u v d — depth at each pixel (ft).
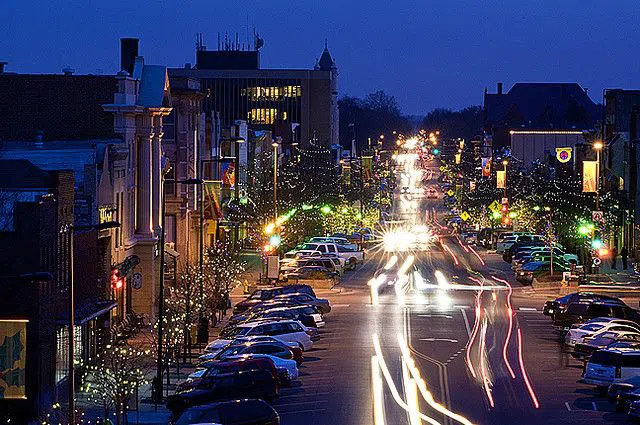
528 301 364.58
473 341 280.92
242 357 218.59
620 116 534.37
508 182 628.69
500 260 520.42
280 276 405.39
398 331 297.53
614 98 536.42
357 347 271.28
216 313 332.80
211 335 299.38
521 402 207.62
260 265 458.91
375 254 561.02
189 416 173.37
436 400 209.36
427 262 512.22
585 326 265.13
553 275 399.03
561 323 295.07
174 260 347.56
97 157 287.28
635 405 188.55
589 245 453.99
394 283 421.18
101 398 206.18
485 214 654.12
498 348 270.05
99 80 319.06
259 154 555.69
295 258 449.06
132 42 351.46
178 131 393.50
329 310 328.08
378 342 279.08
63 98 317.83
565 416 195.00
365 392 216.74
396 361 252.01
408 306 351.05
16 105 318.45
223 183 452.76
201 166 386.52
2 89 318.65
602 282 399.44
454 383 226.58
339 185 637.71
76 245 237.25
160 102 326.24
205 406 174.50
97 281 258.37
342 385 223.92
